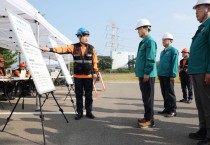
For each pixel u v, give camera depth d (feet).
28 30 16.03
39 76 14.37
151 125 16.89
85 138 14.08
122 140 13.76
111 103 29.35
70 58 59.98
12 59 77.92
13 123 17.72
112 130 15.98
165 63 20.81
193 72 12.88
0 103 28.17
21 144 12.93
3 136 14.39
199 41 12.66
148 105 16.70
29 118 19.58
